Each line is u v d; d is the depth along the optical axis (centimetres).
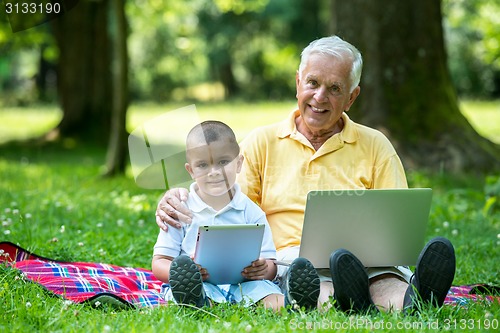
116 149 1449
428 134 1433
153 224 948
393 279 552
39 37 2420
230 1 2889
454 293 621
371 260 547
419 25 1457
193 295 516
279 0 4000
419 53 1459
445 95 1465
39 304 529
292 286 516
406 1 1457
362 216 534
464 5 2928
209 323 497
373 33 1445
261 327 484
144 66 4850
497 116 3016
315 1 4084
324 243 540
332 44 578
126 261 754
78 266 647
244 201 566
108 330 466
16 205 1016
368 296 520
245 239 527
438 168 1393
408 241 546
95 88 2330
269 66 4725
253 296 542
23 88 5184
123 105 1452
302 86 582
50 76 4484
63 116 2330
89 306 534
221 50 4381
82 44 2319
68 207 1030
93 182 1380
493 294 623
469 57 3972
